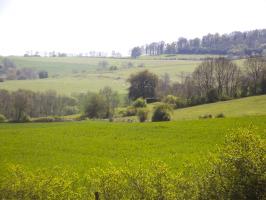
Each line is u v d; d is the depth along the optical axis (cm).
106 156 4047
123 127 6069
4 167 3612
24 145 4875
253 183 1950
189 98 10212
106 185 1970
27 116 9300
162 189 1917
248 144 2002
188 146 4256
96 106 9612
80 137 5350
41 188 2073
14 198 2097
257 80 10369
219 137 4612
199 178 2016
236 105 8444
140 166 2047
